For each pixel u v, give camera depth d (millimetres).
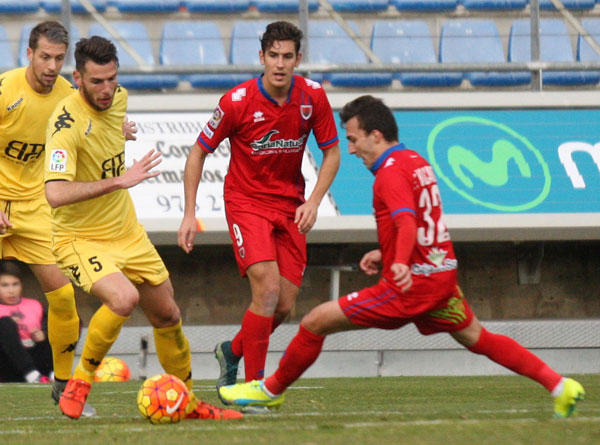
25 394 22062
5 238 17031
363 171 32344
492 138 33094
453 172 32531
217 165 31812
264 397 13977
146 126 32031
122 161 14898
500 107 33562
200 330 33031
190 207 16219
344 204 31875
